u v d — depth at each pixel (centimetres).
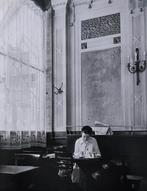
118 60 684
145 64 652
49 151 646
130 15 678
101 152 588
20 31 639
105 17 709
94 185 455
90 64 716
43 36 738
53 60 750
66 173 516
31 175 417
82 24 734
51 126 735
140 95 654
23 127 627
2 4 590
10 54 600
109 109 685
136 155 562
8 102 585
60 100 734
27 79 655
